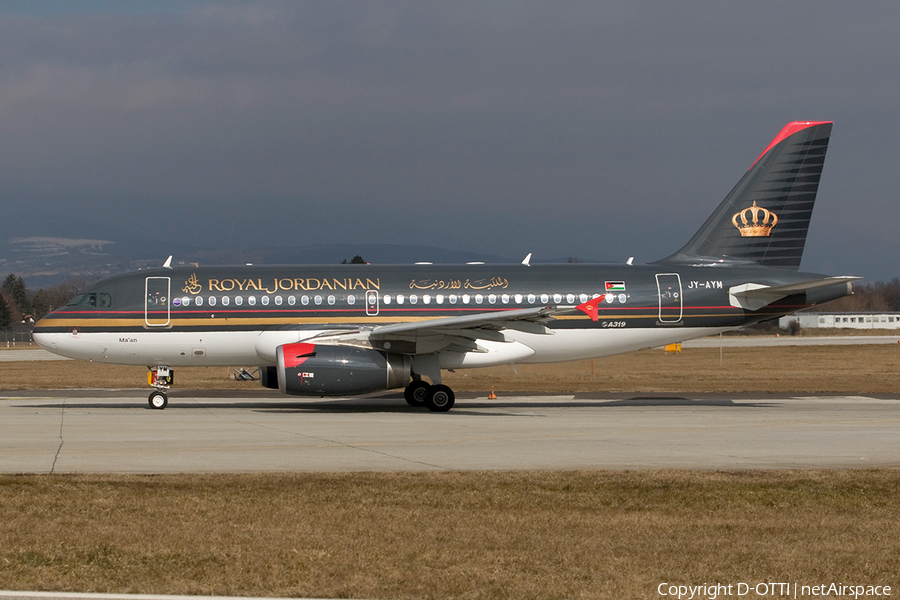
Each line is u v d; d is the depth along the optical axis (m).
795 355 163.75
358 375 64.19
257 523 27.34
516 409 69.06
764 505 30.59
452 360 69.50
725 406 71.44
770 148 74.69
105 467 38.22
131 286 68.88
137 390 87.56
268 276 70.25
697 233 75.44
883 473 36.47
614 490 32.91
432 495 31.84
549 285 71.62
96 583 21.08
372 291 70.06
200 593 20.50
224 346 69.38
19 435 49.56
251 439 48.03
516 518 28.27
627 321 71.69
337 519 27.97
